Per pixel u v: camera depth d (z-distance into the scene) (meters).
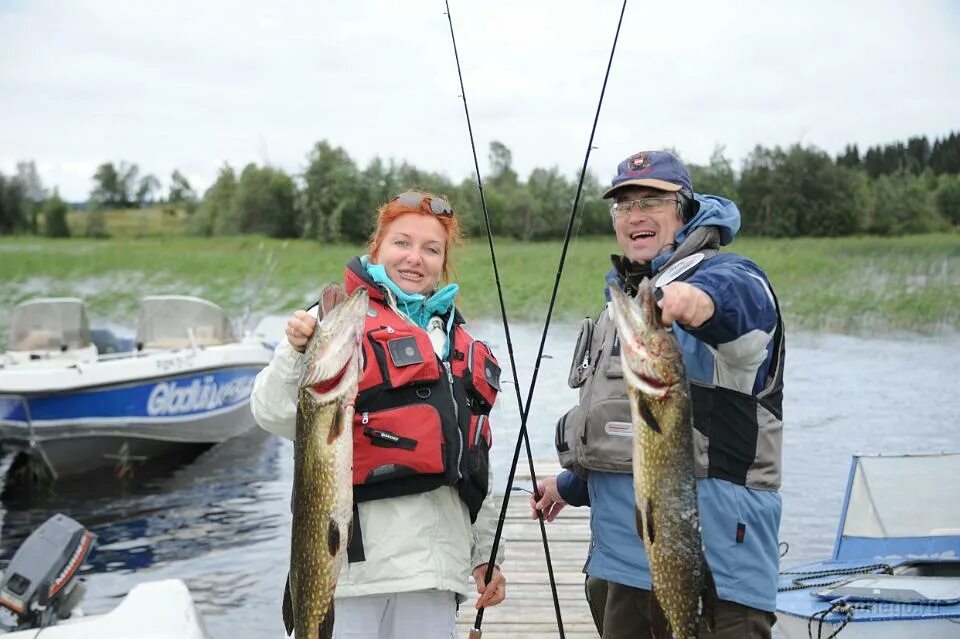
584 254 31.98
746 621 3.05
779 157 47.03
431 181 48.03
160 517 9.22
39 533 5.07
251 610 6.81
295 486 2.77
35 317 11.43
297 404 2.77
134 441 10.97
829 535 7.93
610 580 3.26
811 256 32.00
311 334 2.87
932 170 55.59
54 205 65.00
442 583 3.05
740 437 3.04
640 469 2.54
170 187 72.69
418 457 3.04
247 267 32.88
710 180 46.94
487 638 5.46
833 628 4.59
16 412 10.18
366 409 3.07
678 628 2.55
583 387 3.41
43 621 4.90
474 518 3.33
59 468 10.55
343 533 2.74
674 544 2.52
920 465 5.79
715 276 2.69
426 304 3.35
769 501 3.08
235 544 8.38
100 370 10.53
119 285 29.73
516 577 6.50
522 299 22.88
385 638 3.10
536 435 11.09
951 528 5.69
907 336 19.67
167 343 12.03
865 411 12.57
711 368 3.04
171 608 4.49
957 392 13.73
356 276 3.22
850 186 46.97
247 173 54.88
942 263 29.67
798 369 15.82
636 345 2.52
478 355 3.38
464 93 4.05
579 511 8.11
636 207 3.33
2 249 47.75
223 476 10.80
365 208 47.84
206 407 11.70
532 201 50.59
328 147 49.59
